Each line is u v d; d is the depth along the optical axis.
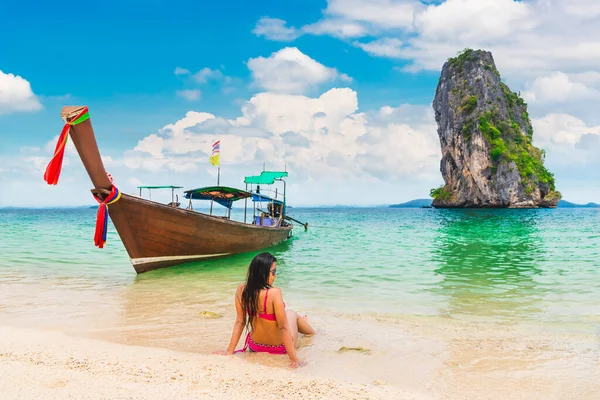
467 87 106.38
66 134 8.82
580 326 6.37
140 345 5.31
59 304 7.75
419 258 14.68
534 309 7.52
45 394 3.40
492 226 34.00
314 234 27.08
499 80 110.25
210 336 5.76
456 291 9.14
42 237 22.42
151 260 11.88
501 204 97.75
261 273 4.87
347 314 7.13
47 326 6.21
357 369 4.52
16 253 15.44
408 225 37.41
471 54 109.62
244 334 5.86
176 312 7.16
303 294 8.87
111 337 5.67
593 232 26.48
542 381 4.19
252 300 4.84
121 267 12.62
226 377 4.02
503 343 5.48
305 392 3.69
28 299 8.16
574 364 4.69
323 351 5.14
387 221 46.97
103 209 10.10
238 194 17.05
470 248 17.88
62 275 11.13
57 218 59.09
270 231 17.69
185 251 12.80
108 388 3.60
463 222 41.69
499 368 4.56
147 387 3.66
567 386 4.07
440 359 4.86
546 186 102.50
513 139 104.31
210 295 8.66
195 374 4.09
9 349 4.89
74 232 26.56
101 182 9.93
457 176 108.12
